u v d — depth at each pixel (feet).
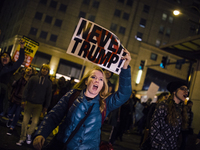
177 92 9.80
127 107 22.26
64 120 6.86
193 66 125.80
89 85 6.95
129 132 37.11
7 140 15.58
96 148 6.63
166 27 127.75
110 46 8.79
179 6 130.82
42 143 6.06
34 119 15.49
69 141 6.46
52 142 6.71
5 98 15.33
